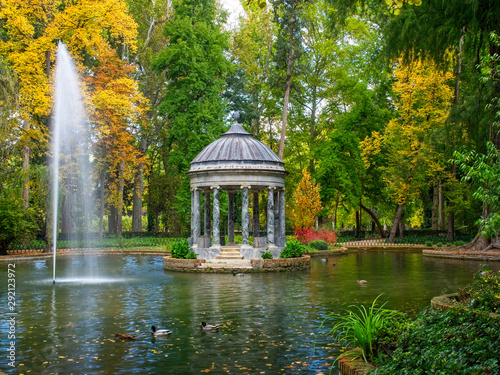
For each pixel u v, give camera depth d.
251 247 29.64
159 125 56.72
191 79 46.50
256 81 57.84
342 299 16.92
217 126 46.81
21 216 37.75
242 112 53.41
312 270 27.52
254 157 29.94
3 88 31.59
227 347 10.68
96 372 9.09
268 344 10.90
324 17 54.50
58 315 14.52
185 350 10.49
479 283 11.44
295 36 46.94
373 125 51.22
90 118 43.72
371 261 33.25
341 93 54.28
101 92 41.53
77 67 42.84
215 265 27.39
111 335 11.95
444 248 41.19
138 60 56.53
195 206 31.00
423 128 44.94
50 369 9.28
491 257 32.53
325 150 48.91
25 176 35.88
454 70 41.28
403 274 24.81
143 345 10.96
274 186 30.23
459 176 46.47
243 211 29.66
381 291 18.78
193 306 15.89
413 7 26.77
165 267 29.03
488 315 8.42
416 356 7.25
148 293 18.97
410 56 28.48
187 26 47.25
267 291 19.17
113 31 43.78
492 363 6.49
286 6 46.31
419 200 56.81
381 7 28.77
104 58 45.16
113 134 46.59
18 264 32.38
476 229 45.91
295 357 9.85
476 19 24.62
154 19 57.19
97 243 46.47
